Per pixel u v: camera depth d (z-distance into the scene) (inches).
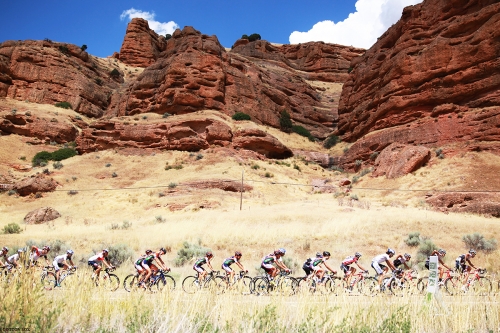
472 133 1966.0
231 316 282.0
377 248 1000.9
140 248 1003.9
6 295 261.0
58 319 255.3
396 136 2293.3
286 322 278.8
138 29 5049.2
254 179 2081.7
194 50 2955.2
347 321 275.4
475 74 2123.5
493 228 1135.0
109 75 4274.1
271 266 491.8
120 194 1916.8
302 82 4106.8
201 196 1770.4
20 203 1881.2
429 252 925.2
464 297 384.8
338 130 3240.7
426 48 2388.0
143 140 2554.1
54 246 959.6
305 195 2036.2
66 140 2994.6
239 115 2864.2
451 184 1662.2
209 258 521.7
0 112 2874.0
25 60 3398.1
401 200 1694.1
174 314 272.2
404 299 343.9
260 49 4840.1
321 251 983.6
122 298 331.9
